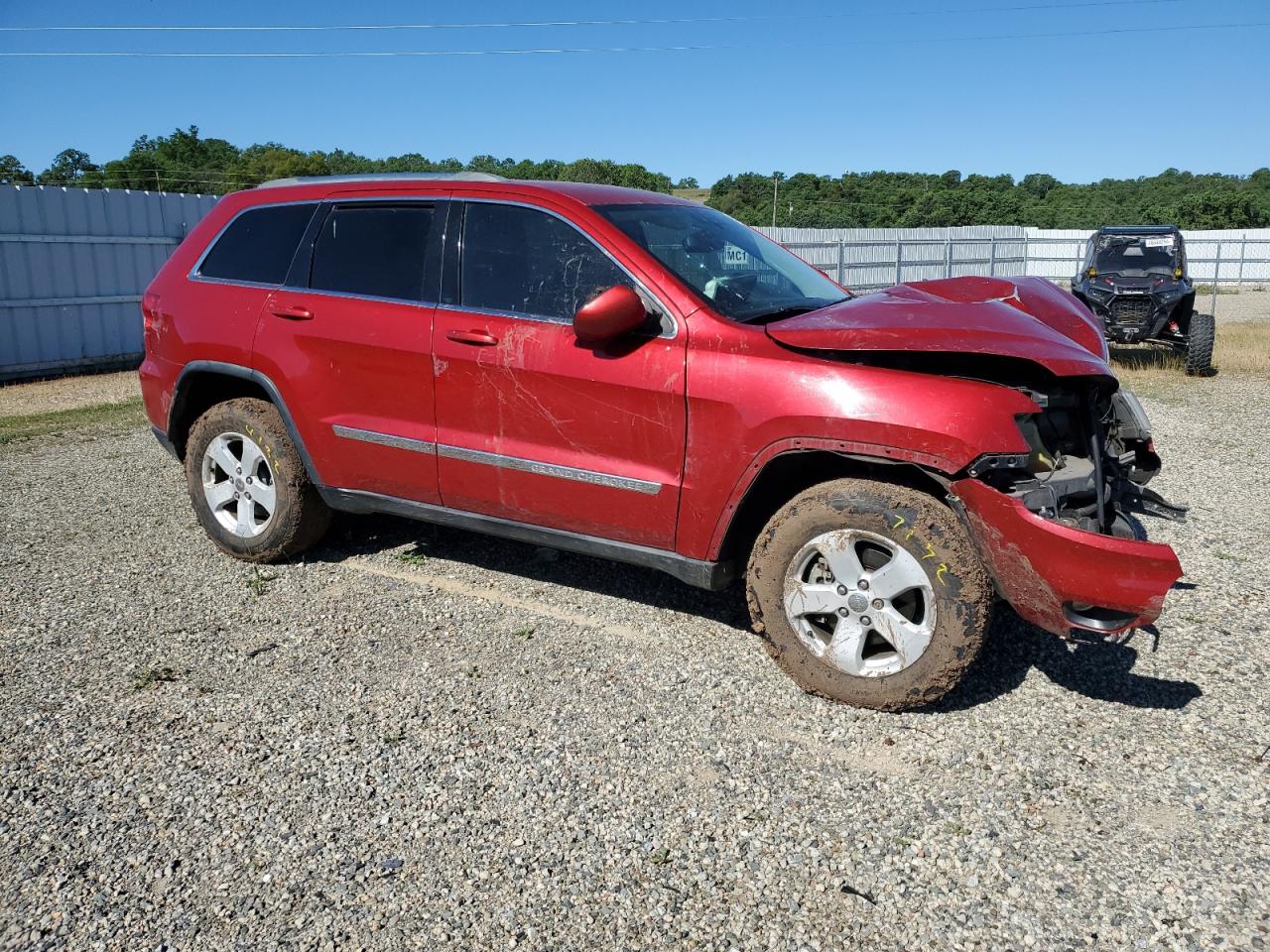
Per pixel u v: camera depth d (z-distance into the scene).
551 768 3.18
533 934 2.45
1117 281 12.52
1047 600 3.15
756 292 4.02
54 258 13.95
